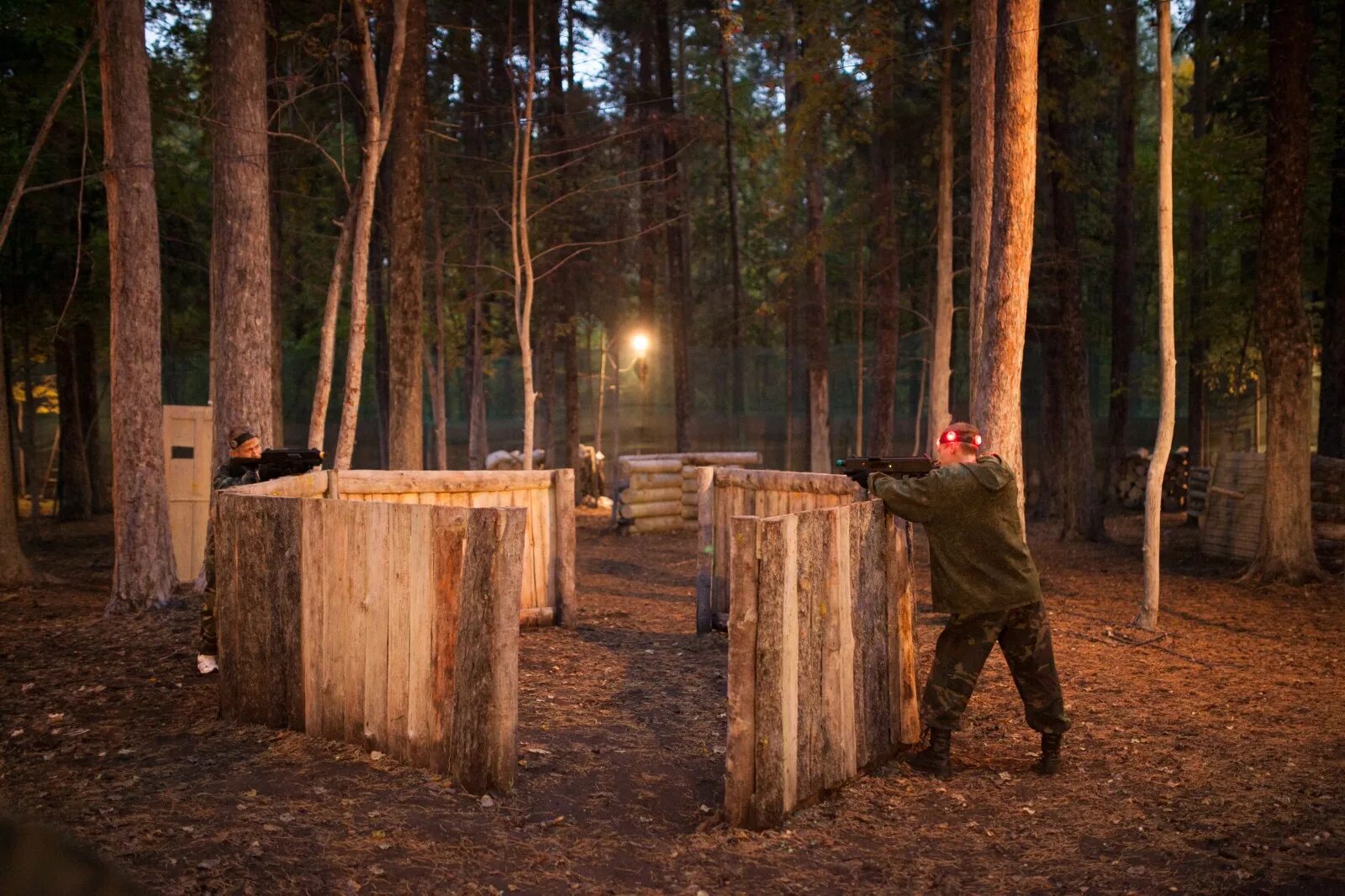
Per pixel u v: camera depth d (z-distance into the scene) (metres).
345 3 16.77
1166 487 24.08
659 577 14.11
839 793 5.27
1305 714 6.96
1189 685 7.79
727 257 44.06
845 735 5.34
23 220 19.48
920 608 10.98
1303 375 12.93
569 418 24.42
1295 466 12.91
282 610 5.98
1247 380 22.75
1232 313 20.03
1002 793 5.37
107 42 10.09
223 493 6.29
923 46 21.61
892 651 5.87
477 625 5.05
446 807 4.83
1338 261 16.30
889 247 22.58
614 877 4.21
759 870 4.33
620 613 10.77
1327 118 15.48
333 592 5.74
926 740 6.14
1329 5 17.58
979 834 4.81
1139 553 16.38
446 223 23.66
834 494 8.29
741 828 4.73
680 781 5.38
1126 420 24.22
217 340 12.52
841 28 15.84
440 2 20.86
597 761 5.62
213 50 10.88
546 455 24.14
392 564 5.44
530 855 4.38
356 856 4.23
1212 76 23.14
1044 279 20.55
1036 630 5.55
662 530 19.62
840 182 35.78
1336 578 12.89
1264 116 17.73
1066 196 18.09
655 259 28.42
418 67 15.15
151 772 5.23
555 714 6.53
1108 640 9.40
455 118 23.41
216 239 10.96
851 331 35.91
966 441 5.66
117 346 10.13
